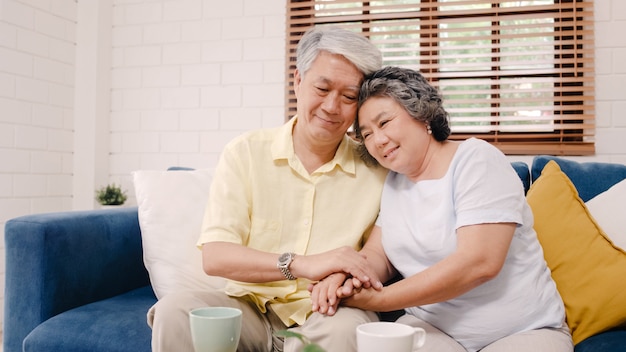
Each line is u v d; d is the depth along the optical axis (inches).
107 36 122.3
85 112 120.8
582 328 52.7
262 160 57.4
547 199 60.9
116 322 57.8
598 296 52.6
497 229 46.4
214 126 115.8
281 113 112.0
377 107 50.9
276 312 54.3
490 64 102.8
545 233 58.7
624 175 69.8
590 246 55.8
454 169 50.6
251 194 56.7
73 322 58.4
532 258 51.3
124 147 121.5
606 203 62.9
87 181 120.5
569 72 100.1
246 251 50.4
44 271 60.6
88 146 120.4
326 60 52.0
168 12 119.0
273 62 112.7
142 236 70.6
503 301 49.2
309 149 58.1
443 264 45.8
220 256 50.8
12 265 61.7
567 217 58.7
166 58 119.1
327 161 58.9
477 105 105.2
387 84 50.1
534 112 102.0
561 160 72.3
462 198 48.4
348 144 60.2
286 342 47.5
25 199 110.7
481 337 49.8
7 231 62.0
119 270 72.1
